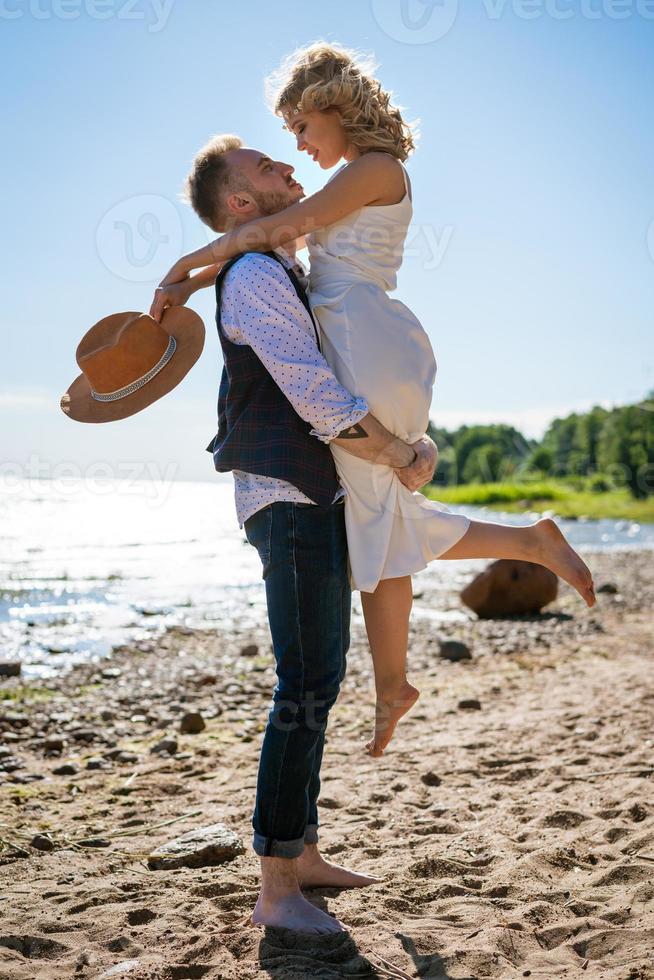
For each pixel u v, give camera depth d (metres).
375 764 4.61
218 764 4.83
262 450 2.42
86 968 2.30
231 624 10.08
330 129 2.62
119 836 3.60
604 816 3.51
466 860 3.10
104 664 7.80
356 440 2.40
